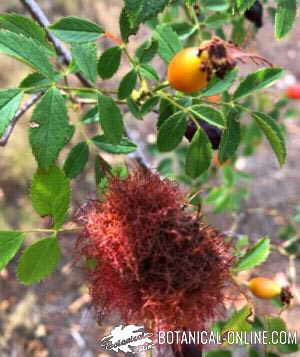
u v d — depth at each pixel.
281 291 0.20
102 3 0.64
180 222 0.15
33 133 0.13
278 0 0.13
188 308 0.15
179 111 0.16
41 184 0.15
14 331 0.43
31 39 0.14
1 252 0.14
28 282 0.15
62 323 0.43
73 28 0.15
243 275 0.24
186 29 0.22
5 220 0.47
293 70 0.66
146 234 0.15
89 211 0.16
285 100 0.31
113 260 0.15
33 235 0.46
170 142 0.16
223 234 0.16
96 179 0.17
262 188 0.54
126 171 0.17
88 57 0.16
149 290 0.15
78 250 0.16
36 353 0.42
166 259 0.15
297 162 0.58
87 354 0.41
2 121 0.13
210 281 0.15
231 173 0.33
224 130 0.16
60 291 0.45
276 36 0.13
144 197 0.15
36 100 0.18
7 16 0.14
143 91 0.17
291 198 0.53
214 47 0.15
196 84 0.15
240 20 0.22
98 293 0.16
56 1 0.62
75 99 0.19
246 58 0.15
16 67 0.53
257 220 0.50
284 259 0.42
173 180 0.16
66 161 0.17
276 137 0.16
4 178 0.49
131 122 0.59
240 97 0.17
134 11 0.13
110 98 0.15
